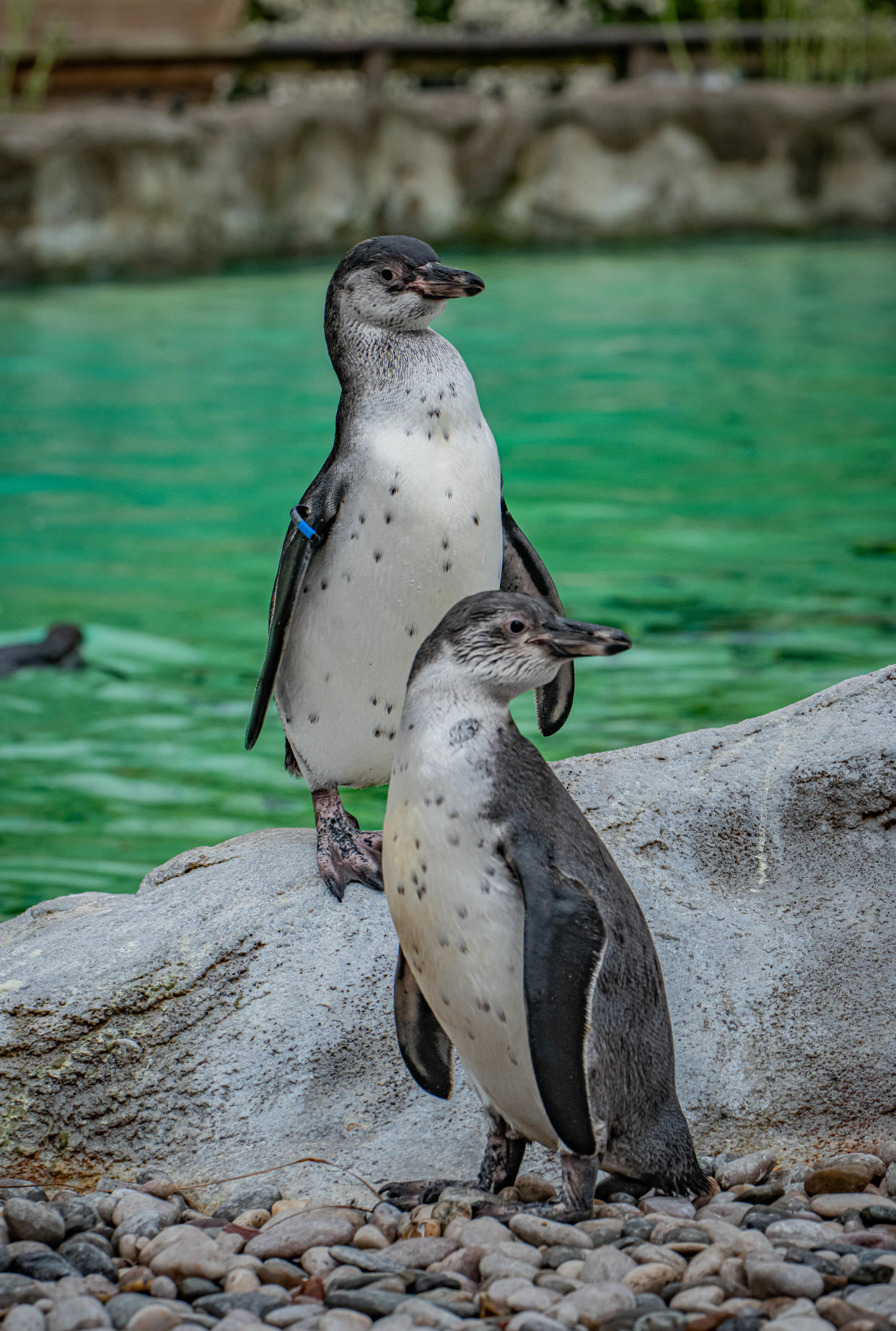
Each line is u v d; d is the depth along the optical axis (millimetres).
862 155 23422
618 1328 2900
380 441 4230
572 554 9734
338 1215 3502
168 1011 4117
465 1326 2941
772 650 8023
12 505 11031
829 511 10586
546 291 19094
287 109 21297
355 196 21922
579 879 3309
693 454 12102
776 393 13977
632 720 7129
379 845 4496
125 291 18922
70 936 4336
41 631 8531
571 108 22641
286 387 14289
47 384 14414
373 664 4332
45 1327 3057
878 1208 3389
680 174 23188
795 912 4164
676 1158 3547
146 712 7523
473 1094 4035
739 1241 3252
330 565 4281
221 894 4387
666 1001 3562
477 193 22562
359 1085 4059
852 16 26109
